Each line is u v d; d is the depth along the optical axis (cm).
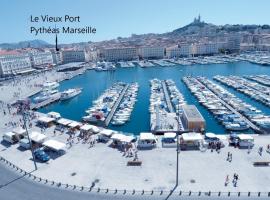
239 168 5666
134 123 10231
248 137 6762
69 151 6925
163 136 7638
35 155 6656
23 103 12006
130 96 14088
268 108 11406
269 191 4806
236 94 14000
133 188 5106
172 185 5138
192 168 5744
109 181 5400
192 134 7044
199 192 4800
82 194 5006
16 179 5650
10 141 7688
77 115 11819
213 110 10956
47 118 9431
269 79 16912
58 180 5522
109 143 7375
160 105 11625
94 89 17238
